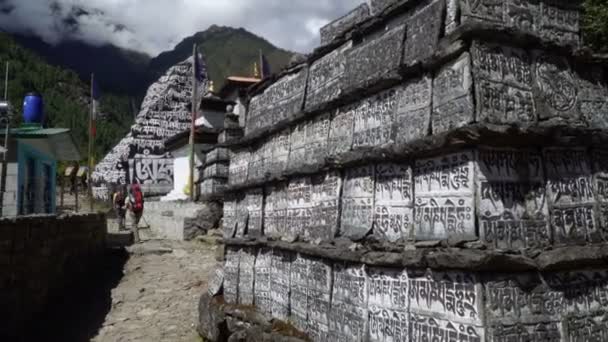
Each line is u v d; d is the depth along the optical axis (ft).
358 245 16.72
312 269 19.71
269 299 23.58
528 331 12.48
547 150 14.12
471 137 12.50
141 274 43.68
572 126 13.75
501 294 12.34
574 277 13.44
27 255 28.78
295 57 24.29
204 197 67.82
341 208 18.56
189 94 121.08
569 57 15.23
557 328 12.87
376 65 17.65
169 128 116.16
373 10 20.83
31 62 318.45
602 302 13.79
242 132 33.01
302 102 22.77
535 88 14.23
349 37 19.98
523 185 13.53
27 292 28.73
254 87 28.89
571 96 15.01
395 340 14.64
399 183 15.65
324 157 19.86
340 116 19.51
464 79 13.42
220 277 29.22
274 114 25.76
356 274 16.72
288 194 22.94
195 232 61.52
